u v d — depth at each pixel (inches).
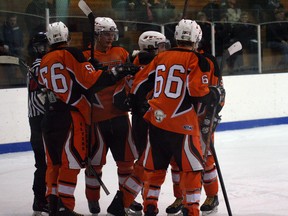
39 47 419.2
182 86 359.3
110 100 411.8
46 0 724.7
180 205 422.0
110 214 392.8
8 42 705.0
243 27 856.9
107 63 424.2
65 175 386.6
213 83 374.9
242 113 848.3
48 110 389.4
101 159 418.6
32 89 422.6
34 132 425.7
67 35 394.3
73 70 378.6
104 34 418.6
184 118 360.2
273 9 877.8
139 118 403.9
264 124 868.6
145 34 423.5
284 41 889.5
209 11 836.6
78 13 747.4
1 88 693.9
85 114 391.9
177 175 418.6
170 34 808.3
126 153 417.7
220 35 844.0
